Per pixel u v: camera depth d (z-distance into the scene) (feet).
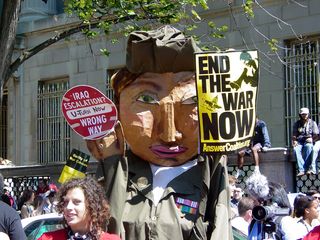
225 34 56.59
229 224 19.66
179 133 20.16
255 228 21.77
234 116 19.29
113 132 19.97
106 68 65.41
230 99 19.30
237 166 46.73
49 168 59.82
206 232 19.49
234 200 32.71
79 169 32.55
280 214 24.63
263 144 46.85
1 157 73.77
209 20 57.21
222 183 19.75
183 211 19.67
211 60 19.34
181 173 20.21
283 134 53.42
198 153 19.95
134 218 19.42
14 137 73.05
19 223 19.61
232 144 19.26
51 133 69.67
